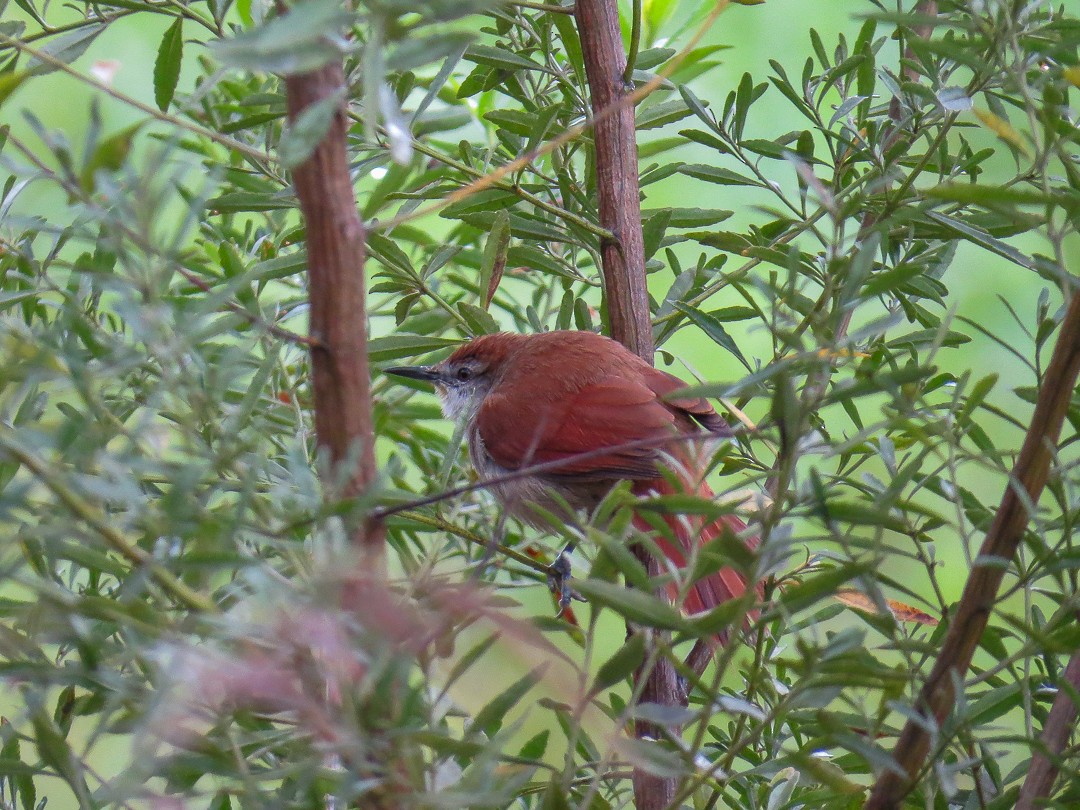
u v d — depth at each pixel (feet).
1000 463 13.47
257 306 15.76
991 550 12.00
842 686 11.23
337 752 9.85
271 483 15.10
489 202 21.25
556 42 24.09
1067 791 13.24
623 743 11.04
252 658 9.83
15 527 11.89
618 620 31.19
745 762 18.20
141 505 9.64
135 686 10.55
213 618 9.21
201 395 10.51
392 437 23.25
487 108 25.43
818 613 17.37
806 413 11.09
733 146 20.94
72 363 9.98
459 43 9.86
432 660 11.23
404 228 24.54
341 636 9.23
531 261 22.68
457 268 26.50
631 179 20.51
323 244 10.96
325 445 11.07
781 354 17.25
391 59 9.77
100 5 19.63
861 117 19.92
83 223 13.44
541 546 20.90
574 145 22.26
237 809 15.31
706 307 37.04
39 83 35.94
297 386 19.95
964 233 17.21
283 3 10.55
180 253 17.97
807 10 39.63
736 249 19.98
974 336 36.40
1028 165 25.22
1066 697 14.11
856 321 27.32
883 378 11.22
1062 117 15.39
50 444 9.68
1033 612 14.84
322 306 11.01
